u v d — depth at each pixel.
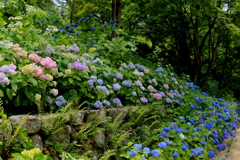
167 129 3.32
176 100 4.71
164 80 5.04
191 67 9.99
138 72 4.17
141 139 3.21
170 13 8.60
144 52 9.52
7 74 2.28
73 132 2.45
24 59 2.67
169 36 10.71
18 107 2.58
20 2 5.58
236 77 12.79
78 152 2.39
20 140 1.89
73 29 5.00
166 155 2.99
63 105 2.78
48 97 2.67
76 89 3.13
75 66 2.95
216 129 4.40
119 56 4.46
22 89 2.45
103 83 3.47
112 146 2.79
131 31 8.88
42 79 2.53
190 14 8.47
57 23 5.39
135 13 8.55
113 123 2.90
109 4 6.76
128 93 3.78
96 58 3.97
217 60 12.09
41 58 2.90
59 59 3.07
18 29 3.49
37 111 2.68
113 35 5.62
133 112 3.47
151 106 3.85
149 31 9.05
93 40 4.70
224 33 9.27
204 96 5.75
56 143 2.18
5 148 1.77
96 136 2.63
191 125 3.96
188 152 3.12
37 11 5.72
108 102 3.17
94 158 2.53
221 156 3.69
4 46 2.65
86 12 7.07
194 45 9.22
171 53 10.66
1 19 4.19
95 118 2.73
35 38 3.22
